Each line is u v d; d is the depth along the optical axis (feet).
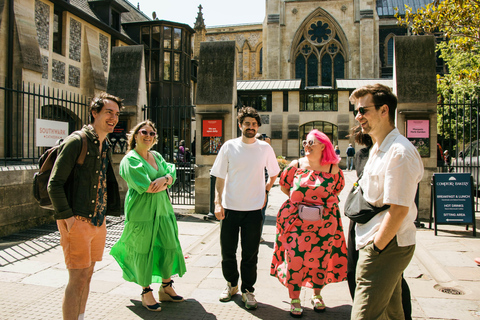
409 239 6.66
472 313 10.34
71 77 50.19
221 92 26.61
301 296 11.69
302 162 11.18
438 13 25.85
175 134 68.80
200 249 17.78
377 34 107.76
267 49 111.86
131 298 11.42
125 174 10.50
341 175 10.87
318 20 111.24
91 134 8.51
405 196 6.26
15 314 10.14
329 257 10.38
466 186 20.49
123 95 27.89
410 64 24.79
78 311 8.25
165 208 10.98
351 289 8.96
